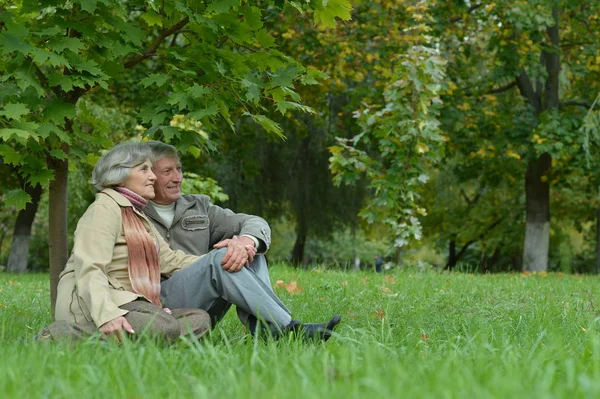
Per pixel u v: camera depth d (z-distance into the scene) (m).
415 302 8.60
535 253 25.56
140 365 3.45
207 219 5.52
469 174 30.52
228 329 5.95
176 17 6.20
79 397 2.88
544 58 24.72
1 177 24.09
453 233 38.28
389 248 15.27
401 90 15.09
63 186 6.50
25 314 7.49
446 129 23.25
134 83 23.23
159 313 4.63
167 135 5.72
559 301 9.03
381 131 15.23
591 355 3.98
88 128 6.78
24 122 5.20
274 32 21.53
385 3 21.78
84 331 4.57
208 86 6.04
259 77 5.85
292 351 4.14
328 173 28.97
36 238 38.62
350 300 8.59
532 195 25.69
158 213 5.38
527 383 3.03
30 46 5.15
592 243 39.75
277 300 5.01
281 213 30.58
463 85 24.92
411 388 2.79
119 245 4.91
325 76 6.13
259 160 27.88
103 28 6.12
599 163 23.19
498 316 7.23
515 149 23.83
